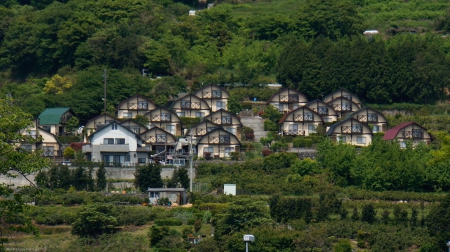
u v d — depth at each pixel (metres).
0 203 127.88
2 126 130.00
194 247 199.38
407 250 195.38
